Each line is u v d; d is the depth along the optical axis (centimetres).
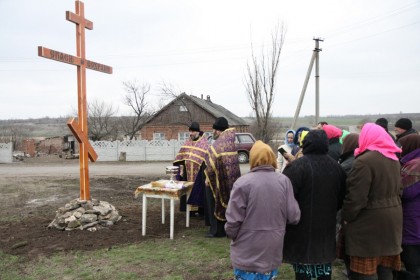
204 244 532
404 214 345
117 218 646
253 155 303
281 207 293
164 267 450
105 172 1588
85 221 604
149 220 664
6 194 966
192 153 642
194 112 3159
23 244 529
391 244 317
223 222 562
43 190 1024
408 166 346
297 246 316
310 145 321
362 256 318
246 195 292
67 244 532
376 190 314
